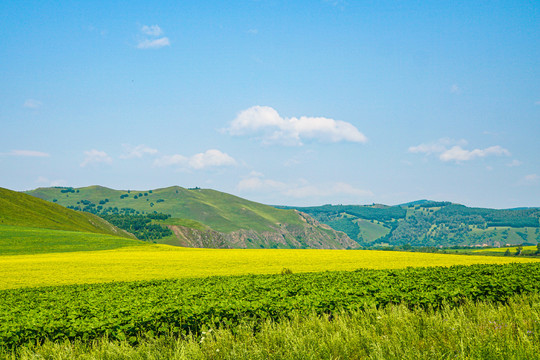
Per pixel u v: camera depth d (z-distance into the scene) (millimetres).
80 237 104125
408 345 8047
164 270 45875
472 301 13016
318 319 10328
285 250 86438
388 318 10164
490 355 7215
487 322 9625
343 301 12555
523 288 14375
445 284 15906
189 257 66250
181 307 11852
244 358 8109
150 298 15766
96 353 9086
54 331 10617
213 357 8484
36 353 9305
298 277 24719
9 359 9320
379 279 20672
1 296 22797
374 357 7477
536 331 8516
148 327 10672
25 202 165875
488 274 20828
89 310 13625
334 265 47500
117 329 10500
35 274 43250
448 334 8609
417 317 10258
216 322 11164
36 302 18391
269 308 11625
